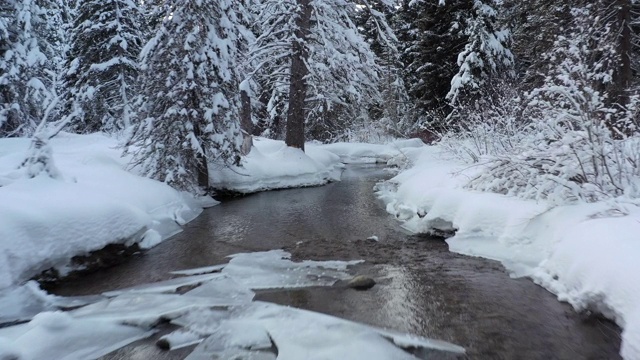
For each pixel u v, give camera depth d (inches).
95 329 168.2
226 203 477.4
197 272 241.0
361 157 984.3
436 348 150.0
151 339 164.2
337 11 660.7
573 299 172.9
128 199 328.2
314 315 176.7
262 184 562.6
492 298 191.0
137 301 197.5
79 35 721.0
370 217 378.6
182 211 389.1
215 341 158.2
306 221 370.9
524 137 330.3
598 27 442.0
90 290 217.6
